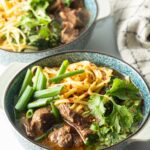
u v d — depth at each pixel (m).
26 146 0.52
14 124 0.55
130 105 0.57
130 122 0.54
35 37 0.70
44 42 0.69
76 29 0.73
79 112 0.56
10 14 0.76
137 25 0.72
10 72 0.63
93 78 0.62
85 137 0.53
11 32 0.72
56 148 0.53
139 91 0.58
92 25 0.69
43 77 0.58
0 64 0.68
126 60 0.69
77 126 0.54
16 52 0.65
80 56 0.63
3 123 0.60
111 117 0.54
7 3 0.78
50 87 0.59
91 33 0.70
